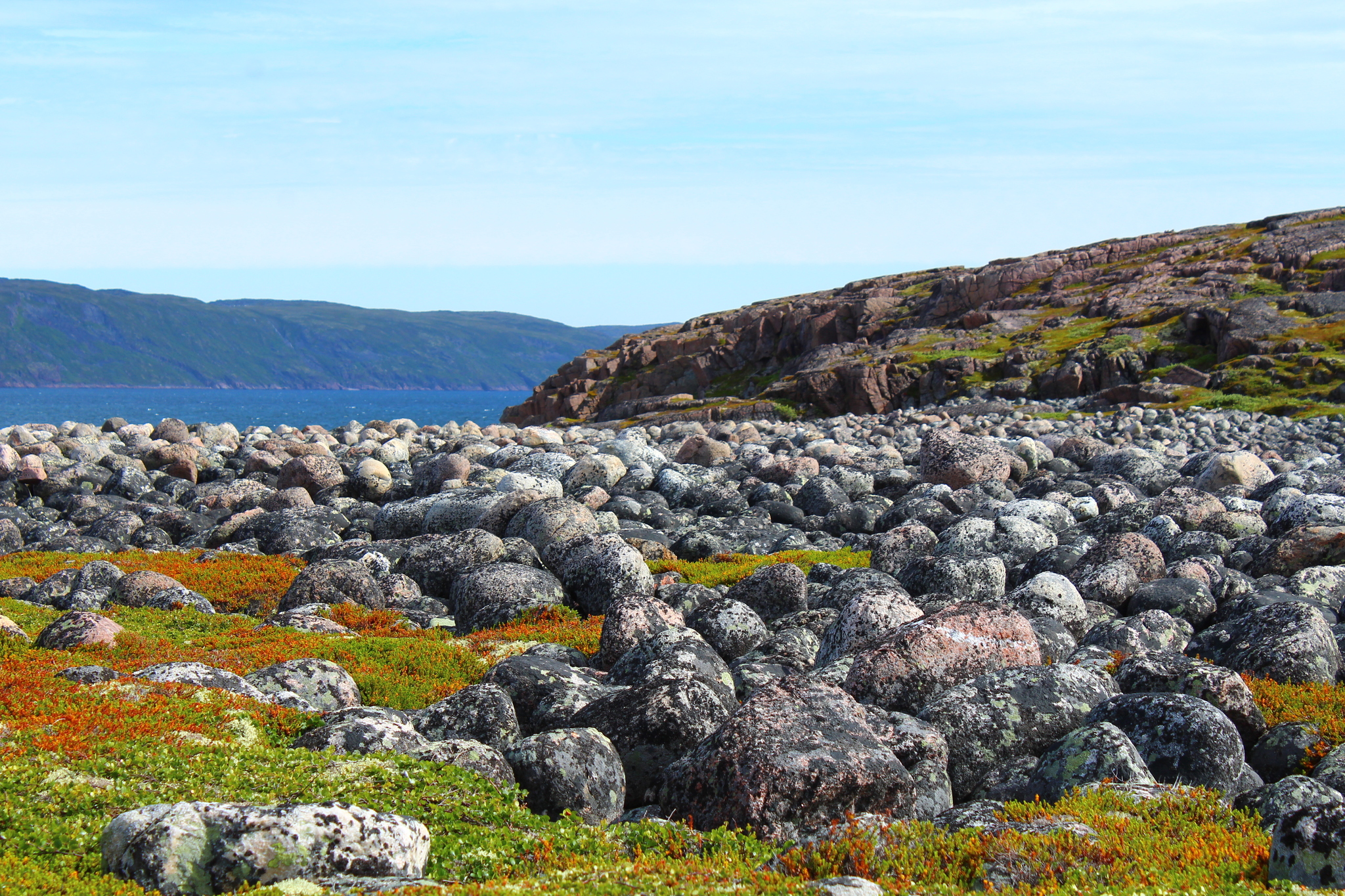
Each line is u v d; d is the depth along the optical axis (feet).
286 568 116.67
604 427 373.20
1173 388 312.29
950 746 58.59
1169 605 82.69
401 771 51.08
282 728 57.82
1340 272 375.25
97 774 47.93
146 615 93.76
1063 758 54.03
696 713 61.16
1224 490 132.67
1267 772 57.00
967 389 352.90
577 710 65.10
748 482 169.89
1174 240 498.69
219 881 39.58
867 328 474.49
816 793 49.32
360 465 176.65
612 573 101.45
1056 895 38.01
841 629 75.72
